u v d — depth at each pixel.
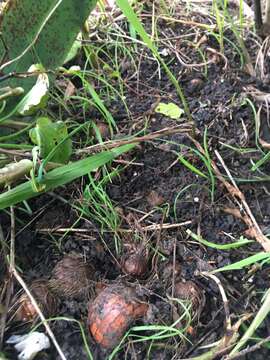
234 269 0.26
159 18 0.37
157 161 0.30
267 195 0.28
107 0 0.38
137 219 0.27
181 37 0.35
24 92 0.29
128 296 0.24
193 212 0.28
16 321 0.24
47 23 0.28
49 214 0.28
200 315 0.24
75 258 0.26
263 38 0.35
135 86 0.33
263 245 0.26
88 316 0.24
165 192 0.28
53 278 0.25
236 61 0.34
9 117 0.28
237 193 0.28
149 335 0.24
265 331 0.24
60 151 0.27
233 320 0.24
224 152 0.30
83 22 0.28
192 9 0.38
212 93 0.32
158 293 0.25
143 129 0.30
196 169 0.28
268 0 0.33
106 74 0.34
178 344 0.24
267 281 0.26
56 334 0.24
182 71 0.34
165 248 0.26
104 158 0.26
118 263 0.26
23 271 0.26
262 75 0.33
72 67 0.32
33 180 0.24
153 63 0.34
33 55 0.29
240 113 0.31
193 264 0.26
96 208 0.28
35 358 0.23
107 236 0.27
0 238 0.26
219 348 0.23
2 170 0.25
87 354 0.23
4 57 0.28
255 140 0.30
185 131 0.29
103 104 0.32
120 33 0.36
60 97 0.32
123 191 0.29
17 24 0.27
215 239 0.27
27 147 0.28
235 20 0.37
